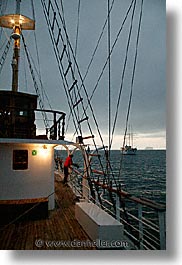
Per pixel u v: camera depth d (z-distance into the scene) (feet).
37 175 21.90
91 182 20.88
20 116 22.07
